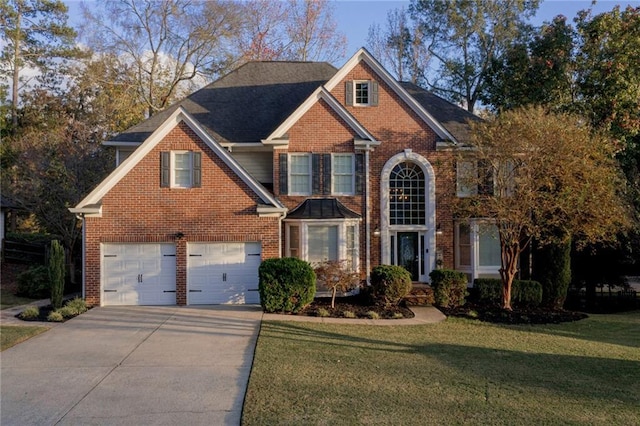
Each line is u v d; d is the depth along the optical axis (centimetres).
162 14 3797
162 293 1739
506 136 1652
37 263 2748
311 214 1872
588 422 715
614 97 2402
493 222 1780
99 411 754
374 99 2044
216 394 830
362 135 1962
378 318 1561
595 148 1659
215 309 1647
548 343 1288
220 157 1755
